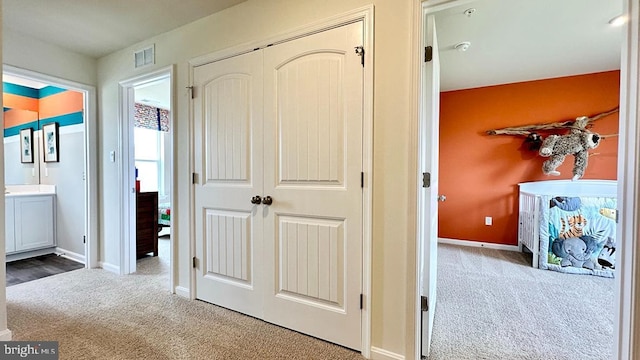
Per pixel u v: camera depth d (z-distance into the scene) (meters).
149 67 2.71
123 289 2.64
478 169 4.18
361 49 1.66
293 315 1.94
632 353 1.10
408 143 1.56
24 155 3.95
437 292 2.59
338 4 1.74
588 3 2.15
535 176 3.90
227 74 2.20
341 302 1.77
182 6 2.17
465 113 4.23
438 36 2.65
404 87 1.57
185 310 2.23
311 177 1.85
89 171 3.17
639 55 1.08
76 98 3.50
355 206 1.71
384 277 1.64
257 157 2.07
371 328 1.68
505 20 2.37
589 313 2.20
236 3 2.12
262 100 2.03
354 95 1.70
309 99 1.84
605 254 2.99
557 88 3.78
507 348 1.77
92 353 1.68
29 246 3.61
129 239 3.11
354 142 1.71
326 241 1.81
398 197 1.59
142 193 3.65
